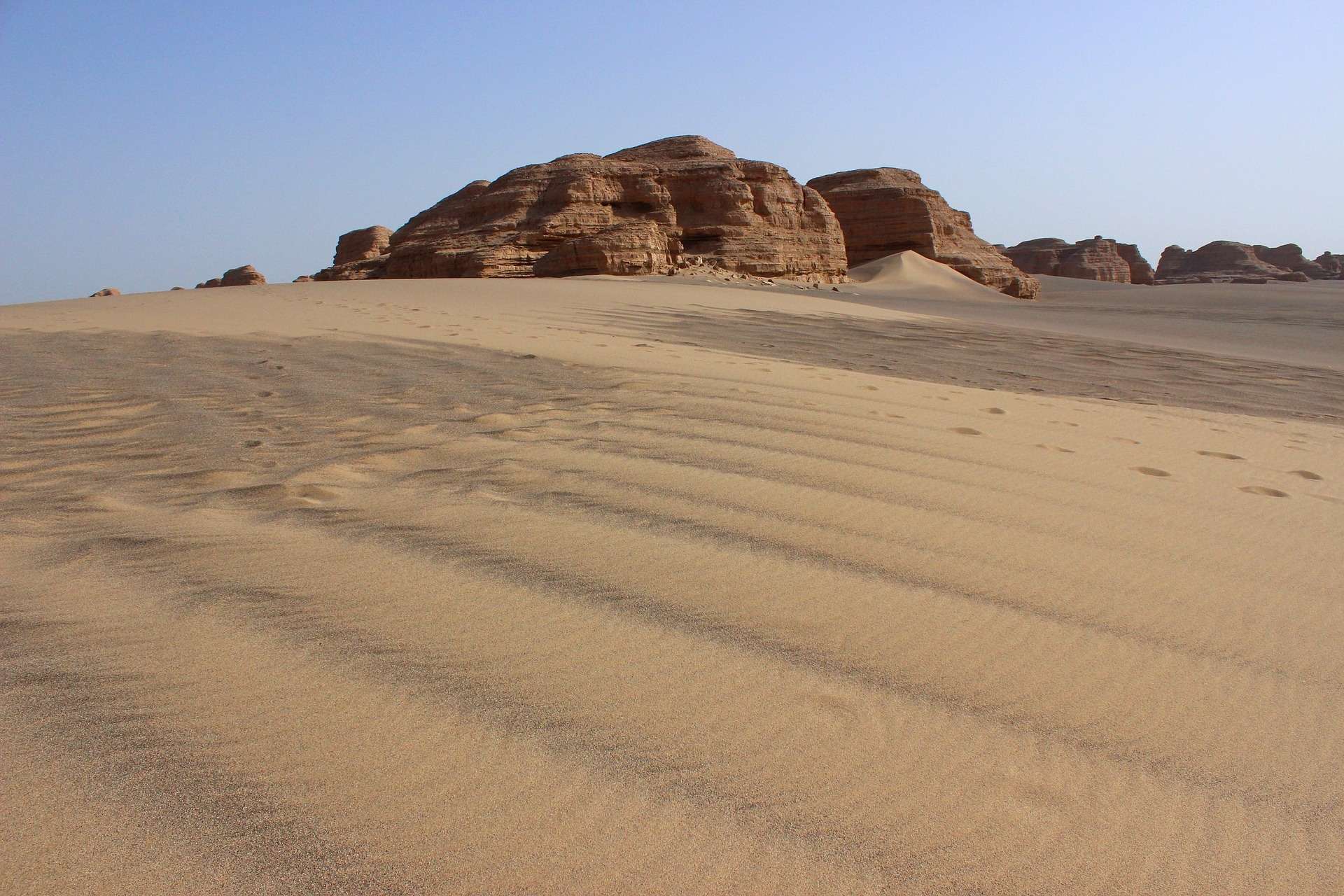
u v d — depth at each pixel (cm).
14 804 152
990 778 179
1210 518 373
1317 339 1902
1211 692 221
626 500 336
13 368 624
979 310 2803
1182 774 185
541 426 459
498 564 269
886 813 166
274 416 475
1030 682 219
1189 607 274
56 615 222
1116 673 227
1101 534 337
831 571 278
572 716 189
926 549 304
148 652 206
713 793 167
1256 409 808
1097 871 155
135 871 139
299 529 293
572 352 765
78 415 473
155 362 666
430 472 368
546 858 148
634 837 154
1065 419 600
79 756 166
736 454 412
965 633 242
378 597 241
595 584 257
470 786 164
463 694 195
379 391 559
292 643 213
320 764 167
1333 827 172
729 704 198
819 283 4344
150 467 369
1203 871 158
